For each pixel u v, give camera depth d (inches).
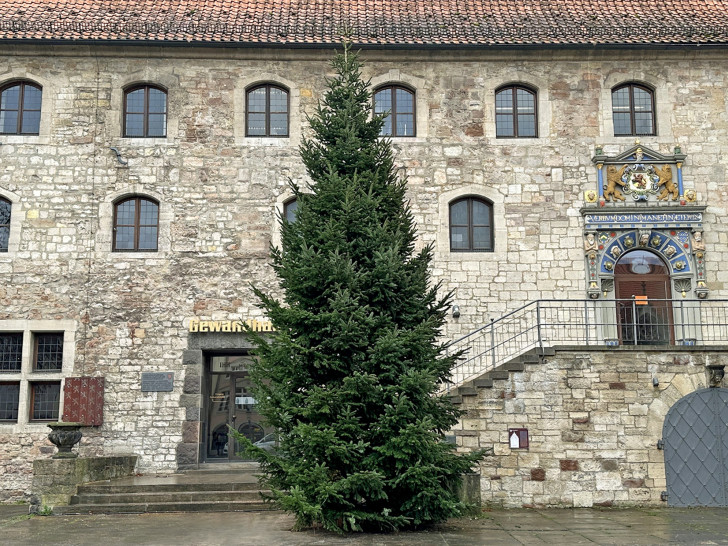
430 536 501.7
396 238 538.9
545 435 666.8
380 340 499.5
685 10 916.0
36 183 815.1
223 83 840.9
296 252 544.4
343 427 490.6
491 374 673.0
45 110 825.5
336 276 514.3
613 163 830.5
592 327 801.6
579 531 534.9
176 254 810.2
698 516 611.2
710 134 839.1
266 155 830.5
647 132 848.9
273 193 824.3
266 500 597.6
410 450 488.7
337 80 597.0
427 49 840.3
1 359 796.6
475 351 796.0
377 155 578.2
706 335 797.9
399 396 506.0
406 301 536.1
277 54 841.5
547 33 853.8
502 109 851.4
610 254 816.9
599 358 676.1
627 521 583.5
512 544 478.6
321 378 519.8
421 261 561.6
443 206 824.9
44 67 832.3
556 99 845.2
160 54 835.4
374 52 845.2
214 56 841.5
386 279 520.4
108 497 629.0
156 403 783.1
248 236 815.7
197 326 792.3
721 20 888.9
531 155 835.4
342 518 506.6
